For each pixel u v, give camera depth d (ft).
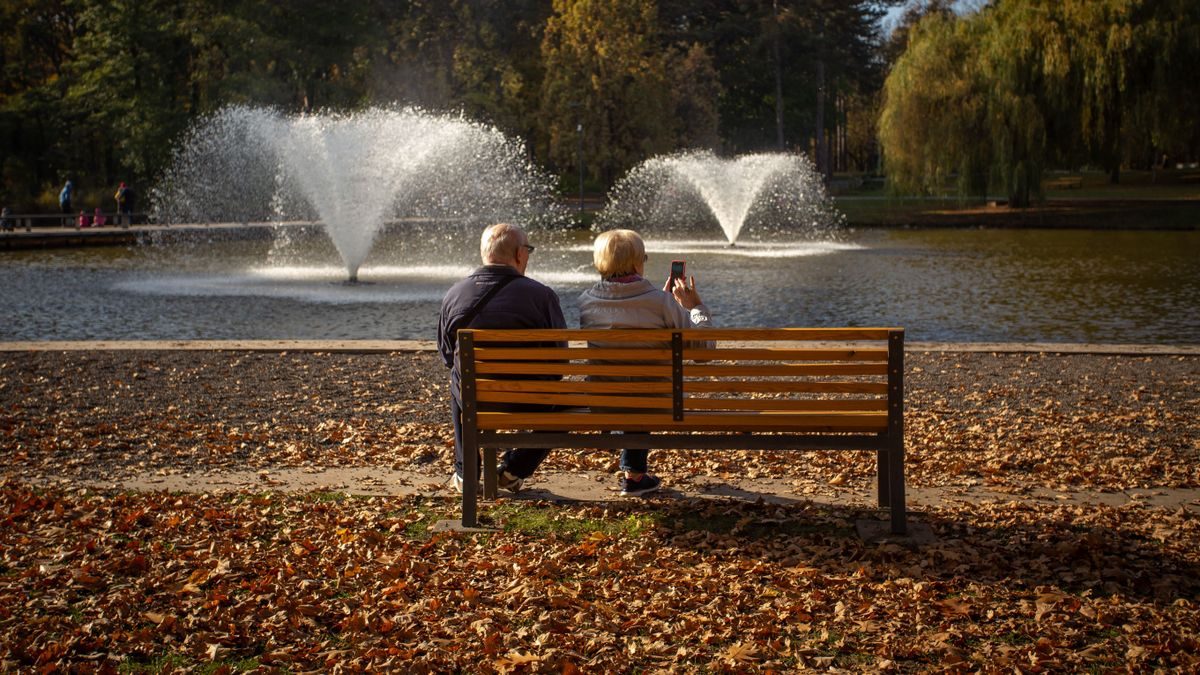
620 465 22.59
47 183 203.72
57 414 30.01
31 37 222.89
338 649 14.34
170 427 28.12
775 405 19.04
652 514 20.27
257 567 17.19
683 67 244.83
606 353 19.01
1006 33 154.81
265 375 36.14
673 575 17.06
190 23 175.94
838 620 15.21
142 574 16.96
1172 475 23.09
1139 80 151.64
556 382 19.22
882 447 18.86
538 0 253.44
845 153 393.50
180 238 141.69
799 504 20.80
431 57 225.97
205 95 181.57
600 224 184.14
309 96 200.64
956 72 161.07
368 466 24.22
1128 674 13.52
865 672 13.71
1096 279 87.40
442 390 33.45
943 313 67.51
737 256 116.06
